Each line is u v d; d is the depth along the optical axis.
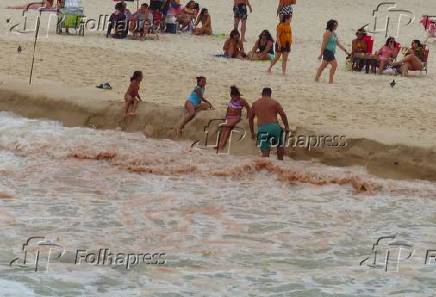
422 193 20.55
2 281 14.54
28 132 23.66
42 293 14.22
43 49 33.69
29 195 19.22
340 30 46.41
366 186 20.62
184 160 22.05
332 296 14.73
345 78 32.28
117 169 21.42
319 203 19.67
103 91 26.52
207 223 18.08
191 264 15.81
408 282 15.48
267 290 14.85
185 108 23.94
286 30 31.67
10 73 28.78
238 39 35.34
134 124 24.39
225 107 25.41
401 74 33.94
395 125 24.20
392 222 18.67
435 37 44.22
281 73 32.41
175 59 33.81
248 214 18.78
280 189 20.56
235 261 16.09
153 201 19.30
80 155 22.03
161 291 14.55
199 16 41.97
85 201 19.03
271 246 16.97
